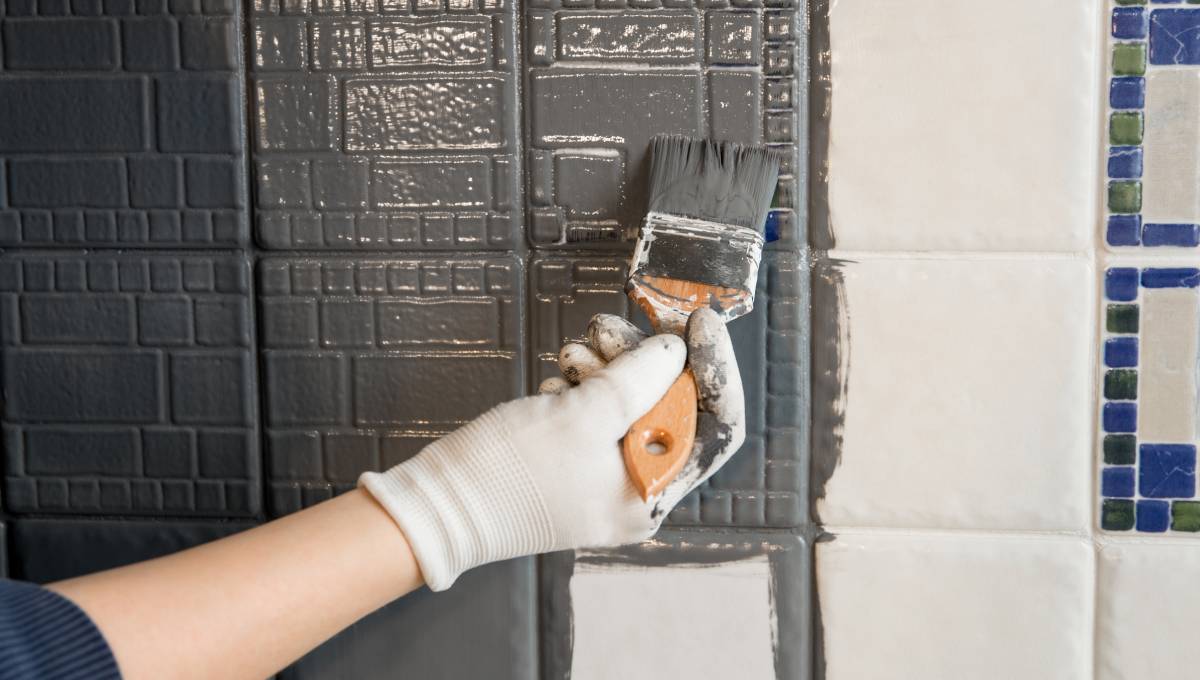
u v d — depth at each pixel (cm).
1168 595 66
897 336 66
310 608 49
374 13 67
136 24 68
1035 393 66
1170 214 64
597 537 56
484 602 69
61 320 70
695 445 57
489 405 68
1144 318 65
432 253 68
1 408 71
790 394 67
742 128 66
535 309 68
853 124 65
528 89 67
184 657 44
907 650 68
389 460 69
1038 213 65
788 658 68
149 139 68
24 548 71
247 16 67
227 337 69
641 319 67
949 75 65
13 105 69
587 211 67
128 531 71
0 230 69
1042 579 67
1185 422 65
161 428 70
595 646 69
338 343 69
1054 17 64
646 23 66
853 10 65
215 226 68
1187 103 64
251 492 70
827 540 68
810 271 67
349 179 68
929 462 67
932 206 65
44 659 40
